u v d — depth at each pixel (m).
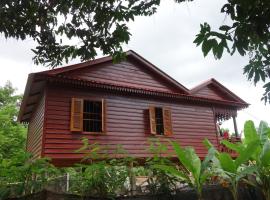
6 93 29.67
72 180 4.90
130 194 4.83
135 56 14.37
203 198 4.72
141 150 12.83
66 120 11.43
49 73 10.98
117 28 6.14
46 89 11.37
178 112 14.97
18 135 22.02
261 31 3.17
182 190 4.92
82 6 5.96
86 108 13.12
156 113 14.68
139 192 4.91
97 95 12.52
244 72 4.19
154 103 14.23
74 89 11.99
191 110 15.53
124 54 6.54
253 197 4.85
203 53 3.35
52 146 10.81
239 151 4.82
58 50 6.40
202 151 15.03
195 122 15.42
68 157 10.91
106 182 4.64
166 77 15.05
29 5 5.80
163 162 5.24
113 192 4.64
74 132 11.41
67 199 4.28
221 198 4.82
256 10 3.15
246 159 4.37
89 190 4.55
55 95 11.49
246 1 3.12
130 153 12.47
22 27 5.92
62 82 11.46
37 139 12.77
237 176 4.43
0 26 5.73
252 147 4.27
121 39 6.23
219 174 4.53
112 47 6.36
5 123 22.08
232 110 17.34
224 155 4.45
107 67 13.49
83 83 11.73
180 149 4.55
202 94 16.44
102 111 12.30
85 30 6.23
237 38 3.24
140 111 13.59
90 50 6.36
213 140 15.69
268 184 4.48
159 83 15.08
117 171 4.84
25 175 4.61
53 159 10.63
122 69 13.98
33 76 10.78
